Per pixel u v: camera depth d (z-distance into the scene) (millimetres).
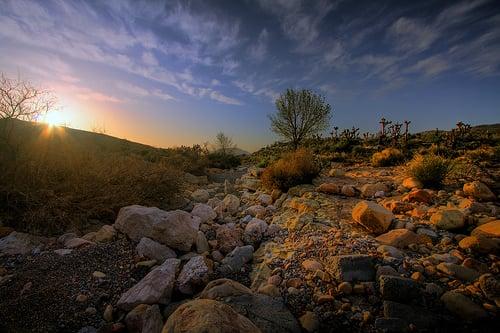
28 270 3416
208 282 3361
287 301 2891
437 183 6219
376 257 3266
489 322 2238
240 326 2043
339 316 2537
